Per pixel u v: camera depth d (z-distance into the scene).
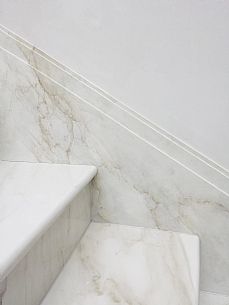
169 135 0.96
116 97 0.99
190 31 0.90
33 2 0.98
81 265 0.82
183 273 0.79
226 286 0.99
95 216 1.05
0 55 1.00
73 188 0.80
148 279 0.77
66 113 0.99
